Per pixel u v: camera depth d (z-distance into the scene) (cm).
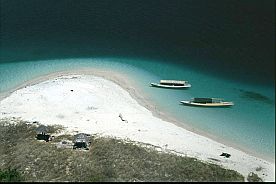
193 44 9688
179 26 10400
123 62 9056
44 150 5806
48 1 11719
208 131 6838
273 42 9338
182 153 6019
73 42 9912
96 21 10762
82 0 11712
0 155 5869
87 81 8081
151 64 8994
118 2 11519
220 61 9031
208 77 8519
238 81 8375
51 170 5416
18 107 7169
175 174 5394
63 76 8431
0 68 8794
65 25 10644
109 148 5822
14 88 8106
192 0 11269
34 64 8981
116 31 10338
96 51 9512
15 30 10462
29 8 11388
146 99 7675
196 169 5531
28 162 5597
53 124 6619
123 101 7531
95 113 7050
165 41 9875
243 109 7375
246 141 6594
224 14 10469
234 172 5634
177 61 9106
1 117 6831
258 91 7988
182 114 7256
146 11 11100
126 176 5284
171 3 11312
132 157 5659
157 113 7256
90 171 5350
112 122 6794
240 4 10469
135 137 6331
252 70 8712
